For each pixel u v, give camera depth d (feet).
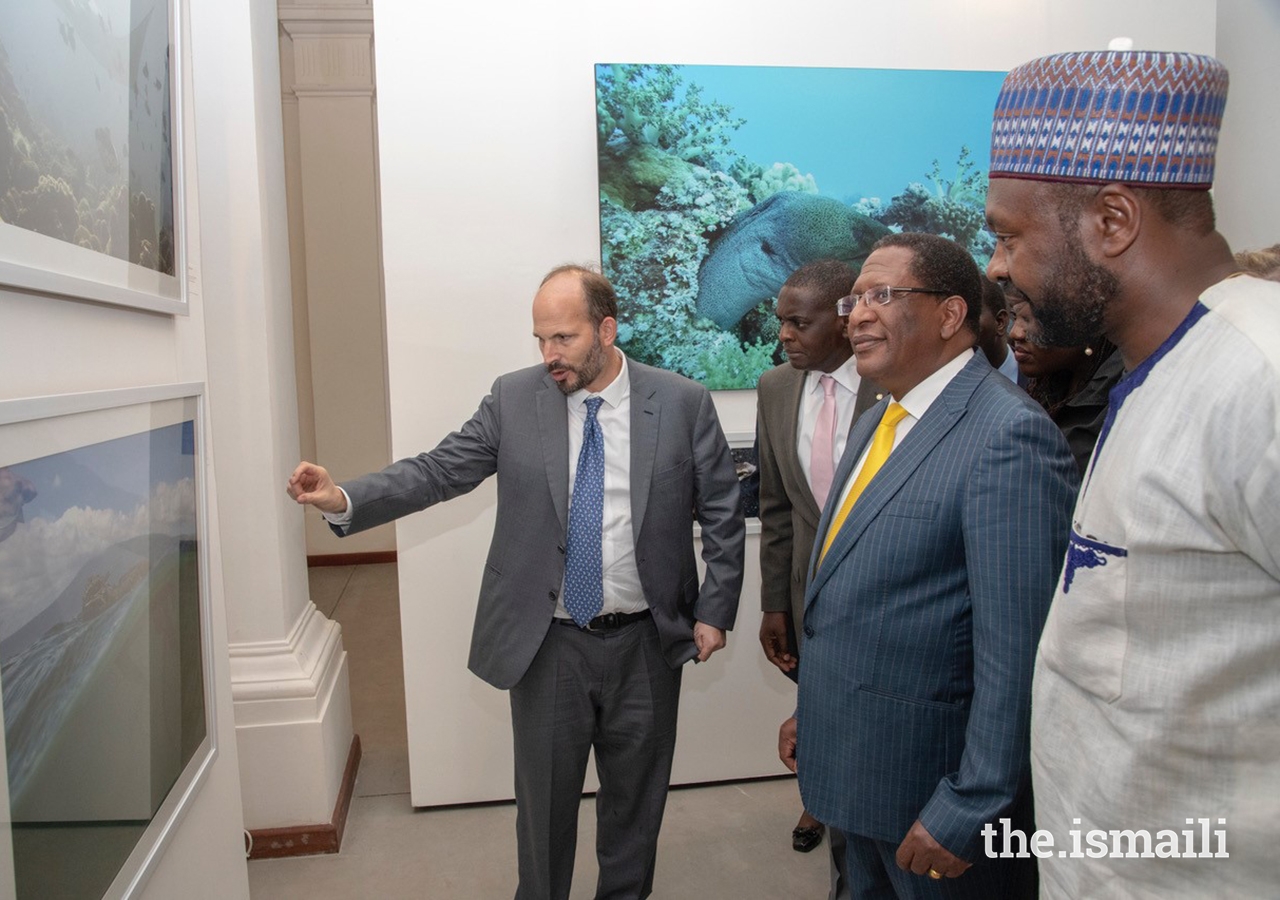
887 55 8.68
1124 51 2.70
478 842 8.18
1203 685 2.46
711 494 6.56
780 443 7.00
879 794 4.31
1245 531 2.31
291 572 8.46
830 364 6.69
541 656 6.15
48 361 3.17
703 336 8.62
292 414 8.78
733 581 6.51
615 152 8.26
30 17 2.97
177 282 4.49
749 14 8.43
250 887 7.50
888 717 4.27
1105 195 2.72
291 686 7.93
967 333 4.43
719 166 8.45
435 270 8.25
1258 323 2.39
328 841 7.99
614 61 8.28
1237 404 2.31
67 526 3.15
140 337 4.06
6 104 2.79
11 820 2.76
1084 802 2.80
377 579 17.95
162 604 4.11
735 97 8.41
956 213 8.86
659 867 7.73
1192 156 2.65
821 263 6.61
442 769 8.71
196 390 4.55
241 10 7.62
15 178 2.85
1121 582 2.63
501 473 6.28
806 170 8.59
